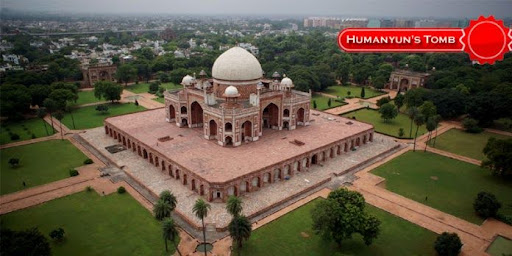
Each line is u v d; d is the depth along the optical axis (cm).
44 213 6022
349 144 8856
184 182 6981
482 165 7469
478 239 5375
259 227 5656
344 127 9550
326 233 4903
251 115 8144
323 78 15562
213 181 6231
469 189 6938
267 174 7044
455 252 4806
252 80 8775
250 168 6838
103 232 5497
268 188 6888
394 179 7388
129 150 8819
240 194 6594
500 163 7094
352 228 4822
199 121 9544
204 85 8781
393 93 15512
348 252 5009
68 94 12044
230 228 4894
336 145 8412
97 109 12150
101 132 10225
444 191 6869
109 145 9162
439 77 14762
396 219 5900
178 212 6003
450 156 8631
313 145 8094
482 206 5906
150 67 18150
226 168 6838
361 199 5184
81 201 6412
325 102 13738
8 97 11025
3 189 6838
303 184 7062
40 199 6475
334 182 7250
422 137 10006
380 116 12062
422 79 15062
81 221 5788
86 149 8981
